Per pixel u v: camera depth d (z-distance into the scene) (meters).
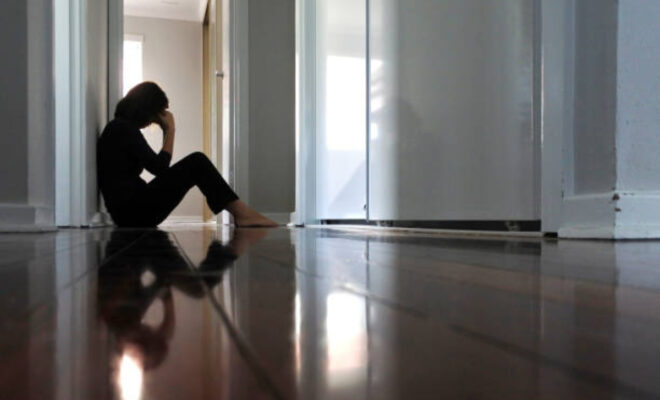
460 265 0.53
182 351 0.17
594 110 1.24
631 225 1.16
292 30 3.58
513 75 1.50
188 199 6.96
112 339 0.19
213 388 0.13
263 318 0.24
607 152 1.20
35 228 1.56
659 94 1.22
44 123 1.62
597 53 1.23
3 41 1.52
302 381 0.14
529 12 1.44
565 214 1.29
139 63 6.97
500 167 1.56
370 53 2.26
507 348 0.18
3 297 0.31
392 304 0.28
